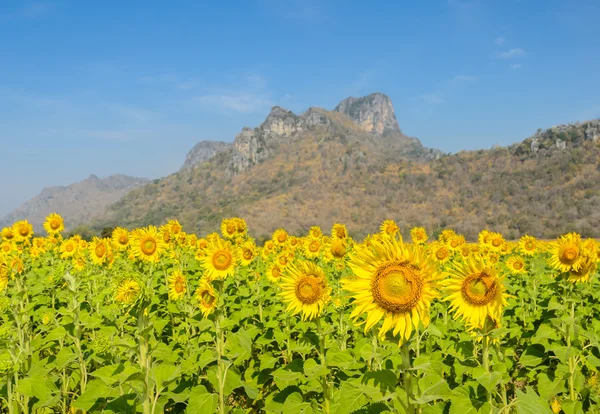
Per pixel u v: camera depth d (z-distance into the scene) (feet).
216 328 18.31
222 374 17.79
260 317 28.68
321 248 46.50
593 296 32.71
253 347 26.17
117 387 16.70
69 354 19.69
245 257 36.86
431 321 26.99
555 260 22.52
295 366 17.58
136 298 14.97
